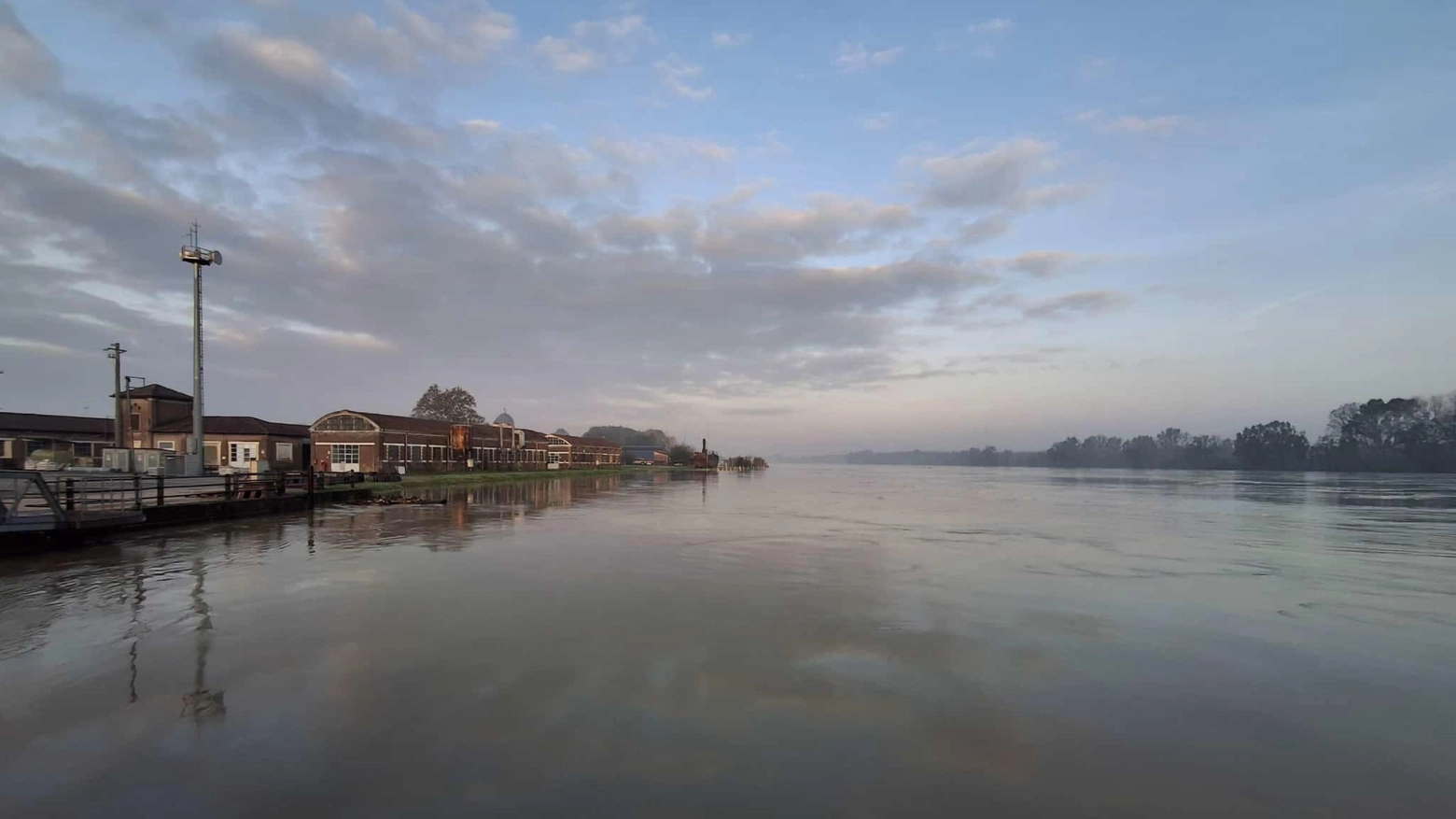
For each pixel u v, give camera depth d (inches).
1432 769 228.1
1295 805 203.6
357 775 212.5
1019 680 307.6
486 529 848.3
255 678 296.4
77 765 219.1
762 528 909.2
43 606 421.1
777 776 215.2
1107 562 642.2
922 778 215.6
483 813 191.2
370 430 2003.0
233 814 190.9
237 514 930.1
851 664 325.1
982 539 815.7
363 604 432.5
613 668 314.5
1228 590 514.0
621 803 197.6
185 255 1144.2
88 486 876.0
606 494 1640.0
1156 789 211.2
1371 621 423.8
